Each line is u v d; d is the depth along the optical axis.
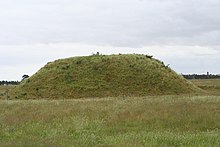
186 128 16.69
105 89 43.84
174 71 52.03
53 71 49.00
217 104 23.09
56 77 47.22
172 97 30.92
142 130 16.39
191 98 27.78
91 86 44.53
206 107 21.62
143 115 19.52
